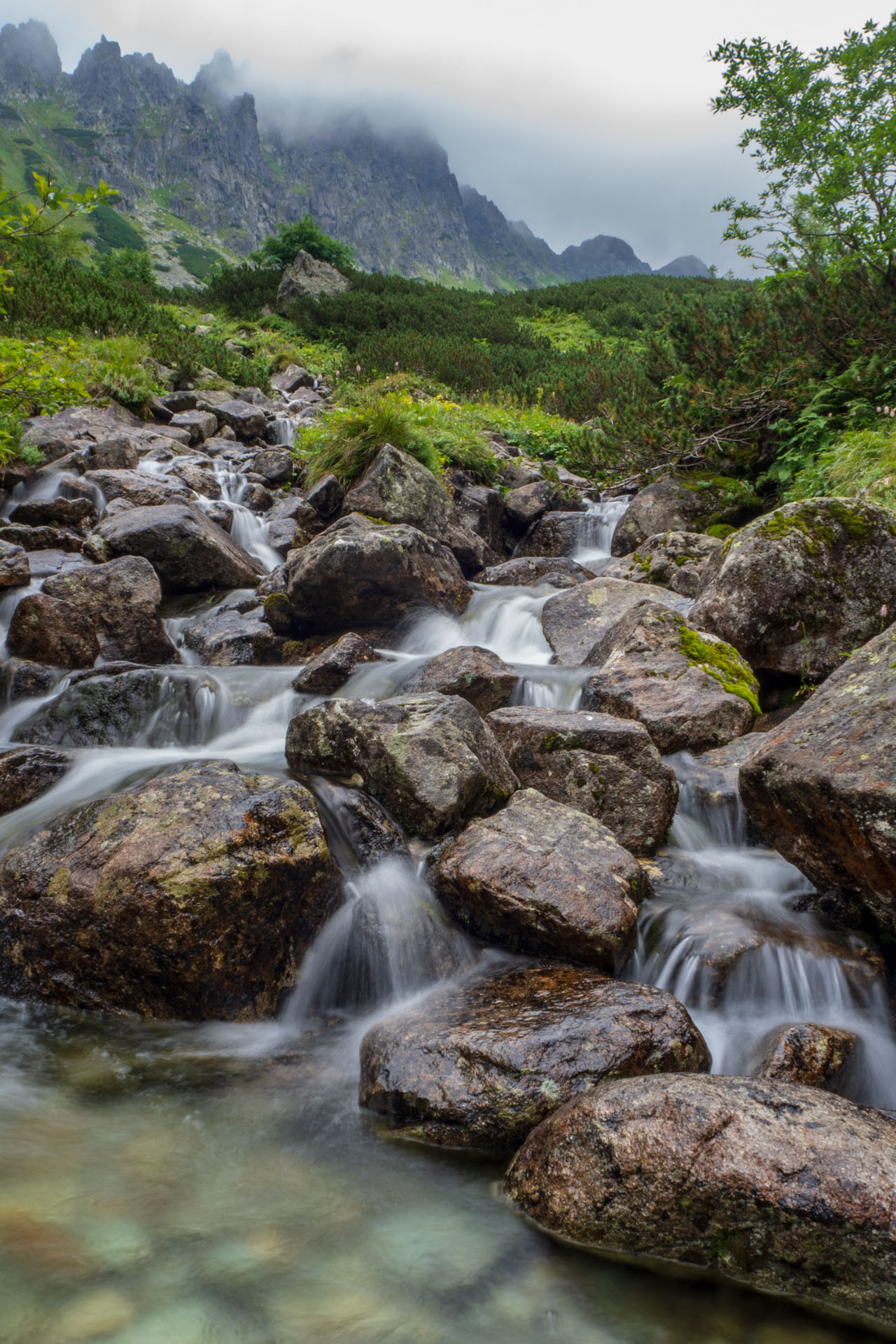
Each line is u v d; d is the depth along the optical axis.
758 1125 2.27
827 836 3.43
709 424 11.06
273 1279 2.16
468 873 3.72
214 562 9.02
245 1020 3.56
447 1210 2.46
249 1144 2.76
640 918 3.91
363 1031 3.56
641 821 4.57
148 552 8.73
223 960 3.48
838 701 3.73
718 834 4.75
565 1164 2.39
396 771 4.38
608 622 7.59
